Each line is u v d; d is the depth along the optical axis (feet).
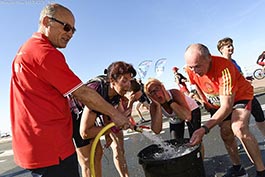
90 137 7.52
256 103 11.20
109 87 7.35
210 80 8.38
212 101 9.02
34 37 5.48
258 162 7.96
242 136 7.94
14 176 15.33
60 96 5.45
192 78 9.45
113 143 9.87
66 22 5.51
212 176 10.18
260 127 11.54
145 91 8.71
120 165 9.78
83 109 8.05
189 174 6.32
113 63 7.25
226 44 12.12
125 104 8.16
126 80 7.13
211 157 12.26
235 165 9.53
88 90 5.41
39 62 5.07
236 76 8.25
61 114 5.45
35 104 5.22
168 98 8.95
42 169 5.30
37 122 5.20
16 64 5.39
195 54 7.73
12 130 5.52
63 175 5.41
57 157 5.30
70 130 5.73
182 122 10.12
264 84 35.12
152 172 6.38
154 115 8.84
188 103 9.43
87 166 8.48
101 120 7.89
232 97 7.68
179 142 7.57
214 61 8.12
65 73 5.17
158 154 7.11
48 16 5.43
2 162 20.24
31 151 5.22
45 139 5.22
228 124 9.02
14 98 5.47
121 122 5.72
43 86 5.22
